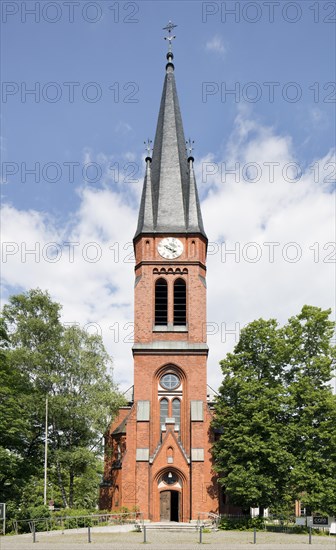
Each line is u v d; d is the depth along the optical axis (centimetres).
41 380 6362
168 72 7562
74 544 3653
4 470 5247
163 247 6562
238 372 5622
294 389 5372
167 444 5950
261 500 5272
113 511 5766
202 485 5812
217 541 4053
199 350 6259
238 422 5509
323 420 5338
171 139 7100
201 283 6475
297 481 5153
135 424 6059
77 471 6519
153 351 6262
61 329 6712
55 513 5141
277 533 4862
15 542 3750
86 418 6297
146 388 6159
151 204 6756
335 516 5172
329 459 5203
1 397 5450
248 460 5325
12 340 6525
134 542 3903
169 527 5162
